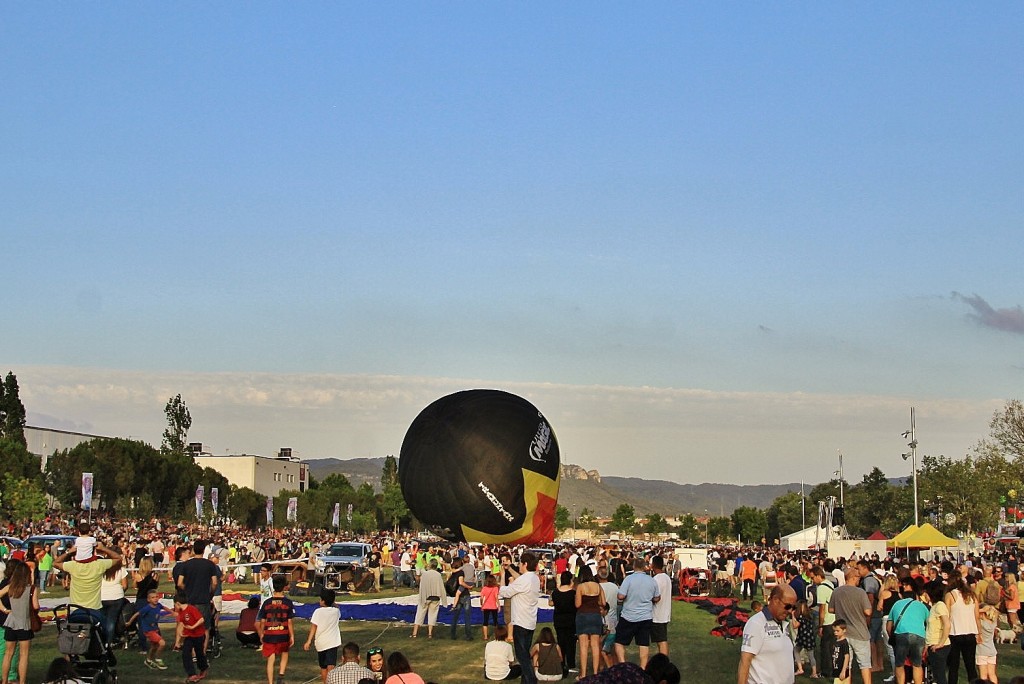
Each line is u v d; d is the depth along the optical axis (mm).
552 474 47500
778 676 11773
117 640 23188
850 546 75938
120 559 19031
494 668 20828
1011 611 28953
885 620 19594
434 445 46688
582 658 19562
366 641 26891
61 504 108375
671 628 31953
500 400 47875
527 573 19688
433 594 27547
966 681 21625
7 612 16812
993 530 91312
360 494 182875
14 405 117125
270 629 19156
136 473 119562
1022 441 82875
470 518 46188
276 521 162125
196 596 20188
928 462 104188
